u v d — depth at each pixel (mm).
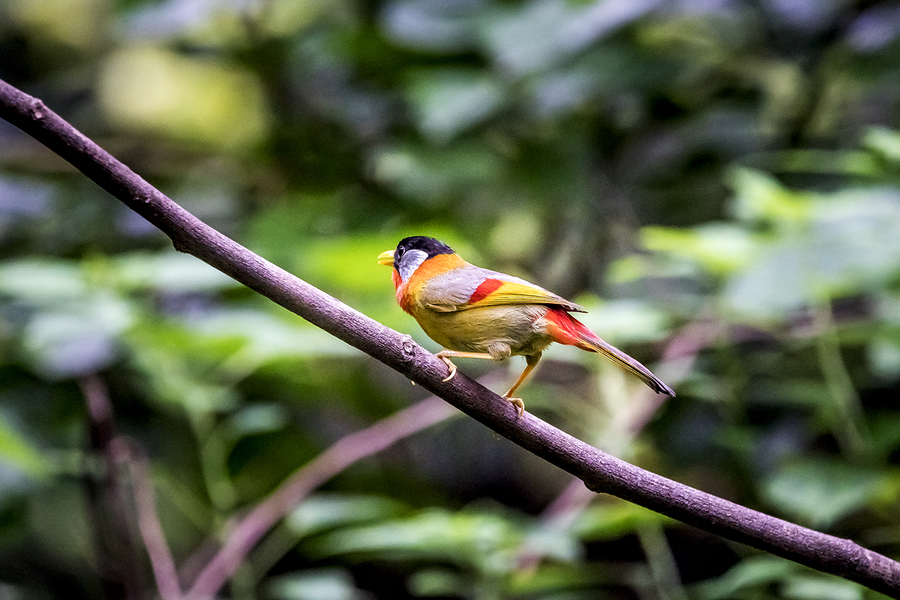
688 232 9547
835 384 8453
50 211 12961
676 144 13281
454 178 11703
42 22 17047
